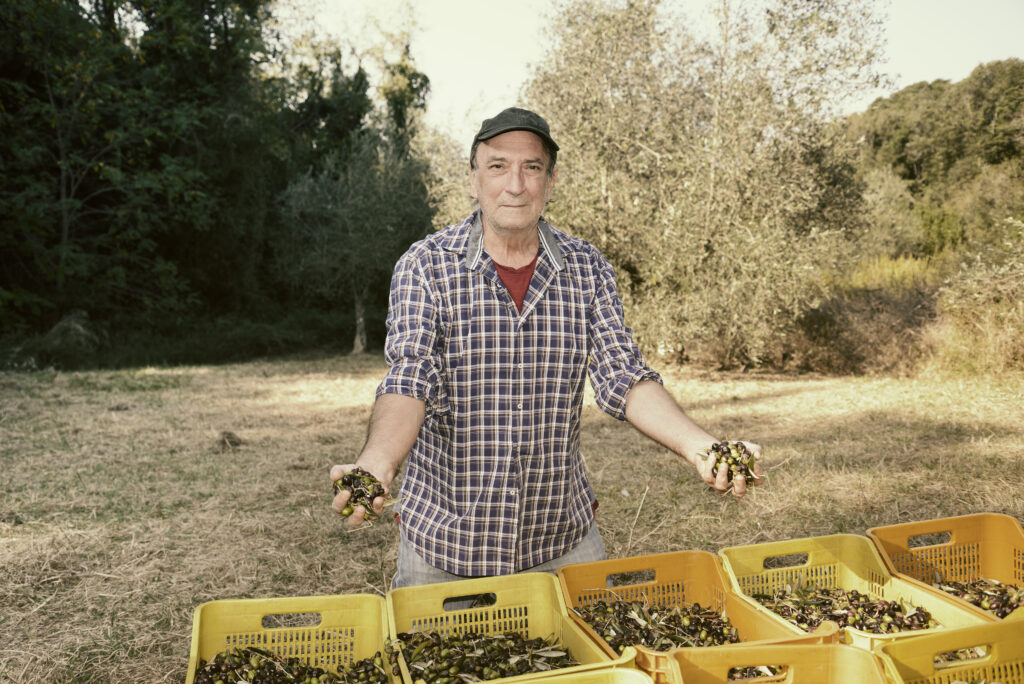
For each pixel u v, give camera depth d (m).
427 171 19.08
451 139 18.66
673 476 6.20
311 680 1.89
